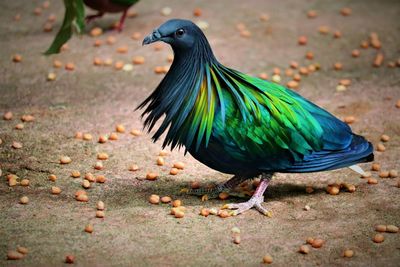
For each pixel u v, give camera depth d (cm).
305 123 965
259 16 1839
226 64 1550
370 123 1288
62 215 960
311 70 1527
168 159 1152
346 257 866
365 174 1066
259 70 1527
